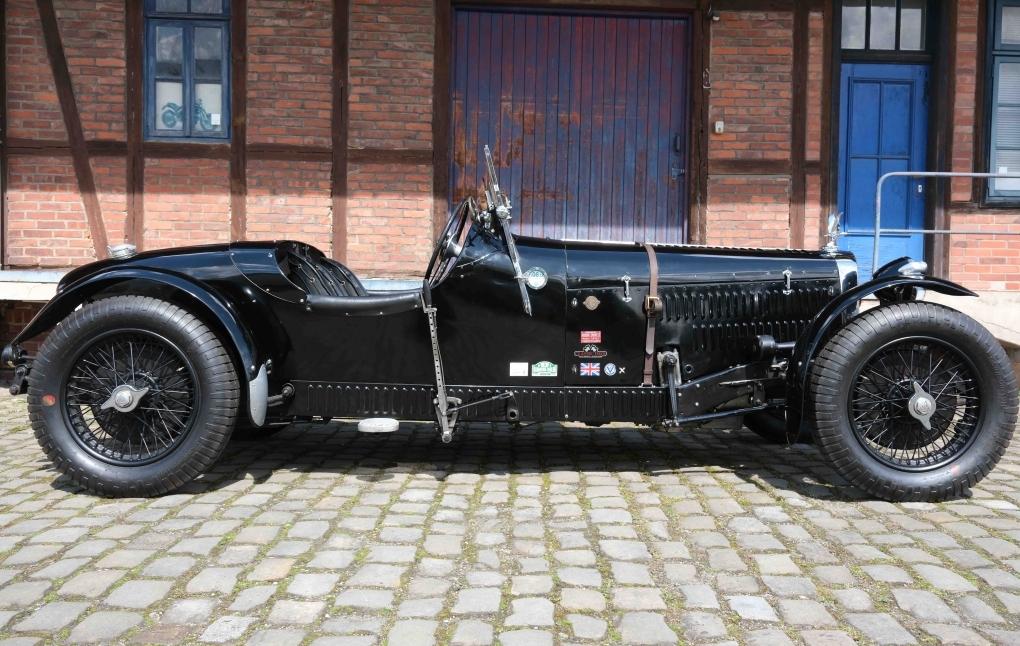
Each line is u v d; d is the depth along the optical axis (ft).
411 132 20.74
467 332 10.57
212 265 10.51
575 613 6.77
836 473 10.87
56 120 20.26
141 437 10.07
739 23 20.88
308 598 7.00
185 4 20.31
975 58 21.18
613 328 10.75
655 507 9.66
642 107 21.43
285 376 10.68
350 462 11.81
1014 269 21.54
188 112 20.52
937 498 9.80
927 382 9.94
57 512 9.30
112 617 6.62
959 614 6.79
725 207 21.13
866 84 21.71
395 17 20.56
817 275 11.13
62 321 10.02
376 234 20.80
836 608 6.90
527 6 21.06
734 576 7.56
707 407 10.80
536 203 21.53
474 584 7.32
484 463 11.84
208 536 8.48
